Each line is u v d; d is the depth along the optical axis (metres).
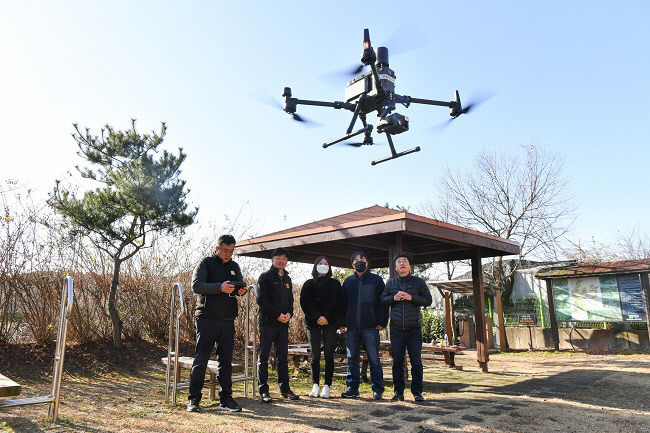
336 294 5.03
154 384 5.94
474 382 6.21
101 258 8.34
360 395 5.02
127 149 8.27
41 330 7.18
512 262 16.75
